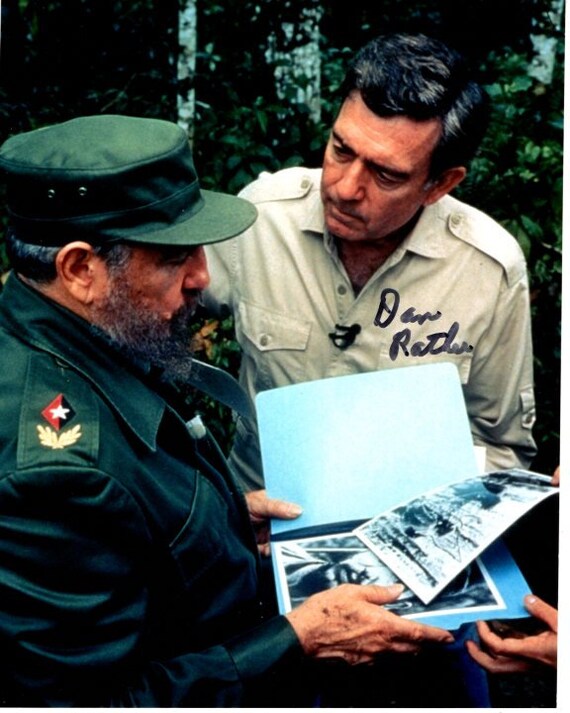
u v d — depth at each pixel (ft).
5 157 4.15
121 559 3.92
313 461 5.25
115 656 3.86
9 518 3.68
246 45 13.98
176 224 4.20
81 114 11.16
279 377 6.38
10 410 3.89
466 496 4.85
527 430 6.51
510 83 12.18
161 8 11.90
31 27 11.02
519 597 4.51
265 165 11.91
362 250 5.84
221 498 4.72
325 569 4.78
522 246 10.03
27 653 3.66
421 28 15.64
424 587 4.50
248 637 4.37
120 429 4.15
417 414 5.30
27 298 4.17
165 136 4.26
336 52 16.01
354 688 5.27
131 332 4.20
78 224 4.02
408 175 5.14
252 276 6.20
